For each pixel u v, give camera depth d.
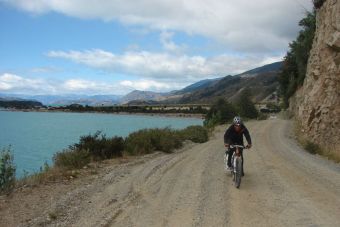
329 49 23.12
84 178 11.92
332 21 22.36
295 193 9.91
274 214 8.01
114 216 7.96
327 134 21.42
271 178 12.07
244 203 8.98
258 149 20.86
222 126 47.50
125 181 11.60
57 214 8.00
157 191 10.29
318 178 12.05
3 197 9.30
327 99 22.16
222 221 7.59
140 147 18.86
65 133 56.94
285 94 75.38
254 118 69.88
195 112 179.88
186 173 13.08
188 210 8.41
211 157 17.50
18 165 24.25
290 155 18.33
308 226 7.18
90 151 16.39
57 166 13.75
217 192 10.15
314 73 25.59
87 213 8.14
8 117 138.75
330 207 8.50
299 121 33.91
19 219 7.62
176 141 22.22
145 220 7.71
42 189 10.21
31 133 57.12
